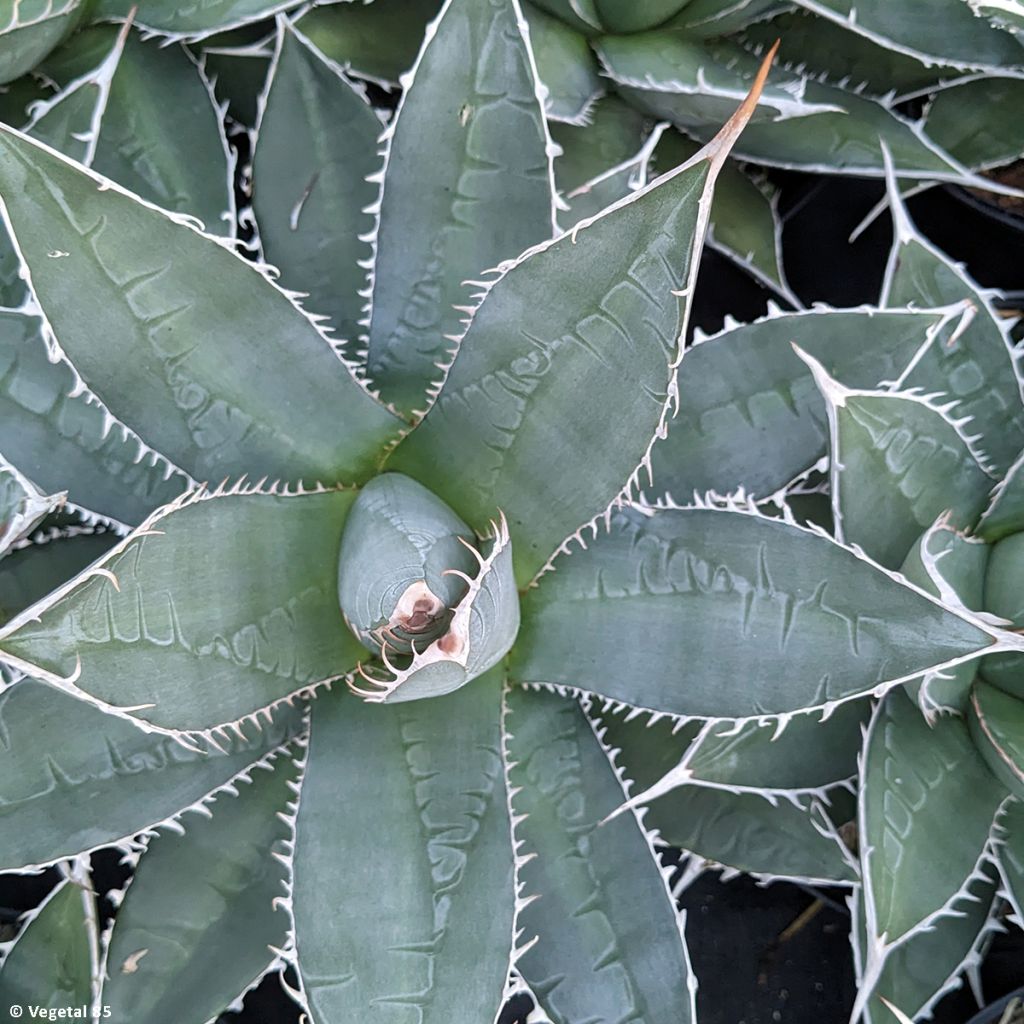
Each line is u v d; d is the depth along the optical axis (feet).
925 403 1.71
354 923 1.59
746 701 1.63
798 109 1.88
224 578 1.55
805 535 1.61
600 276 1.49
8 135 1.43
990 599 1.80
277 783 1.79
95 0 1.85
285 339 1.61
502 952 1.58
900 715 1.78
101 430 1.75
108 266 1.52
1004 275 2.35
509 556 1.54
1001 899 2.06
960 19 1.95
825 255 2.35
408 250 1.73
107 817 1.68
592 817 1.75
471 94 1.68
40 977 1.75
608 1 1.94
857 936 1.86
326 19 1.98
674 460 1.83
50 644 1.42
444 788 1.64
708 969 2.19
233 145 2.19
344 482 1.66
